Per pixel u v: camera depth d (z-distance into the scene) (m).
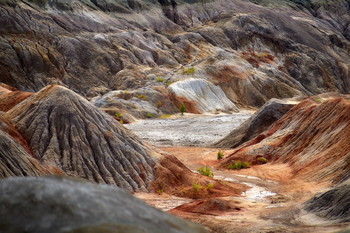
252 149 53.34
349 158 36.75
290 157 48.38
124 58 136.75
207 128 82.38
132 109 97.31
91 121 36.91
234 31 187.62
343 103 48.03
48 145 33.72
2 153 25.64
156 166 36.22
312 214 22.94
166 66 144.25
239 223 22.67
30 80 115.88
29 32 129.12
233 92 128.75
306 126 51.38
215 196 33.56
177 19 193.12
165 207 28.64
